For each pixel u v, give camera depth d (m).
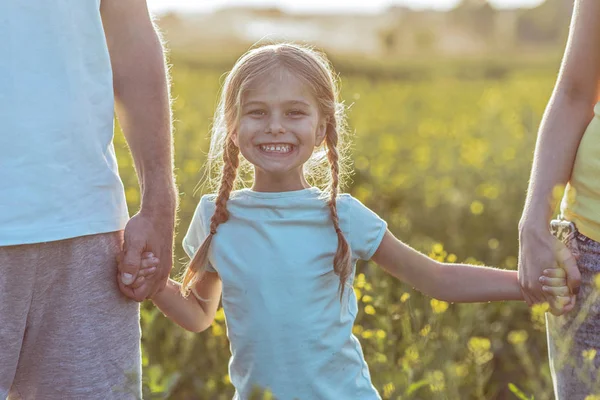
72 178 2.30
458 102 20.12
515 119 8.17
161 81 2.53
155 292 2.54
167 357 3.82
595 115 2.49
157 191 2.50
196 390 3.73
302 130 2.46
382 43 70.81
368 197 6.91
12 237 2.23
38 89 2.24
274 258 2.47
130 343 2.52
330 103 2.54
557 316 2.60
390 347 3.21
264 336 2.48
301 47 2.56
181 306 2.64
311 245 2.47
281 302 2.46
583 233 2.52
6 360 2.35
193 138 10.20
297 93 2.46
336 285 2.50
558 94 2.60
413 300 3.90
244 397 2.54
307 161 2.75
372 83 28.09
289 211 2.49
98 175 2.37
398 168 9.09
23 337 2.40
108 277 2.44
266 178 2.54
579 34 2.53
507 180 7.92
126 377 2.49
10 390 2.51
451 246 5.90
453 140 11.44
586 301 2.43
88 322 2.41
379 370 3.07
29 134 2.23
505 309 4.51
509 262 5.34
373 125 13.62
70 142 2.29
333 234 2.49
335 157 2.54
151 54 2.51
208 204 2.62
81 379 2.44
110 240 2.44
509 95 18.45
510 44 77.56
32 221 2.25
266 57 2.49
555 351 2.63
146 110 2.50
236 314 2.52
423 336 2.97
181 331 3.95
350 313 2.55
